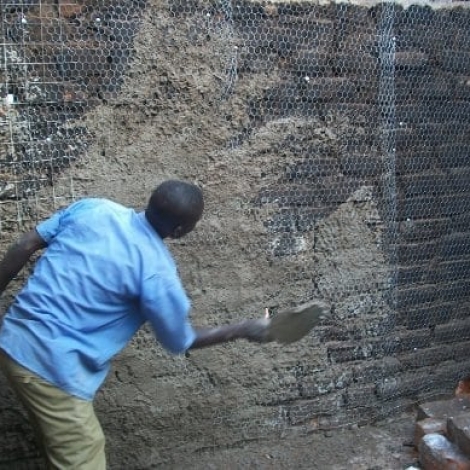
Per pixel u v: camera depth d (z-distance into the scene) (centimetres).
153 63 300
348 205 349
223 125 318
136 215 244
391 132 353
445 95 365
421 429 340
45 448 239
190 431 335
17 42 279
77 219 239
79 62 289
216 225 323
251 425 347
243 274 332
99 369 240
